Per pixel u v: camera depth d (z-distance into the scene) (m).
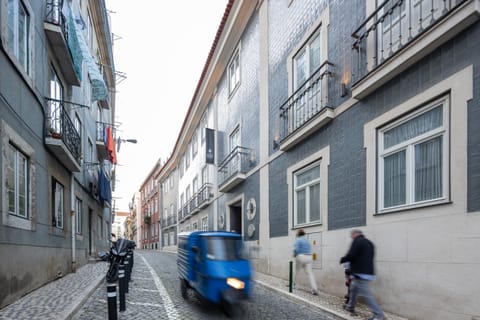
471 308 4.70
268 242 11.80
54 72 10.20
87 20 16.28
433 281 5.29
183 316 5.89
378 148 6.87
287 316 6.04
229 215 17.11
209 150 19.86
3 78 6.11
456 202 5.03
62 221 10.55
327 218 8.29
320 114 8.52
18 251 6.59
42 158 8.51
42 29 8.74
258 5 13.87
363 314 5.94
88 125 16.09
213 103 20.95
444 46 5.42
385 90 6.67
